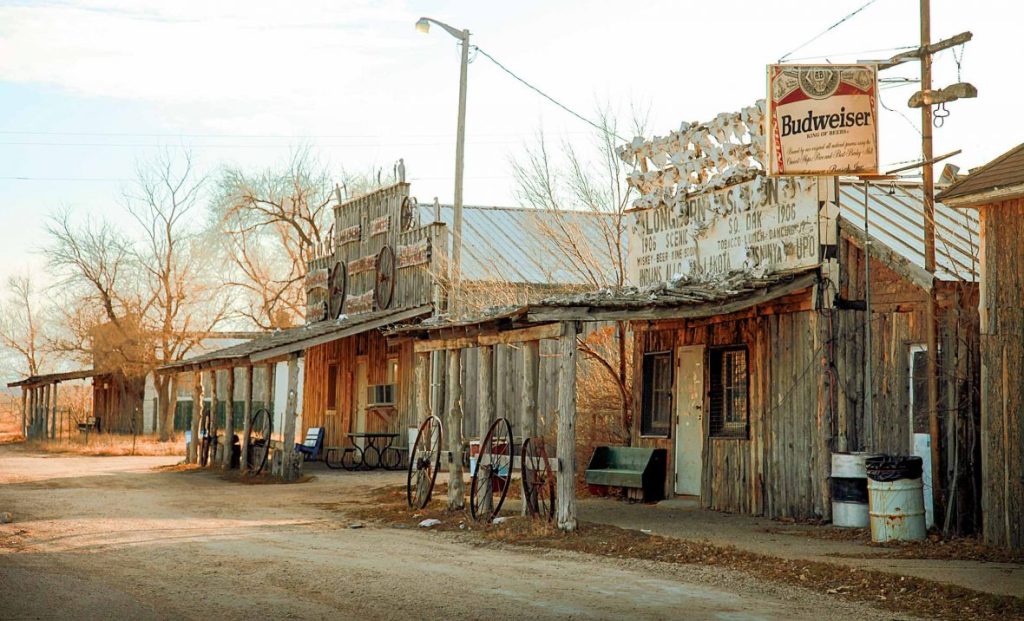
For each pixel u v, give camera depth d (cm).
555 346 2262
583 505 1708
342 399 3066
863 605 867
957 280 1284
